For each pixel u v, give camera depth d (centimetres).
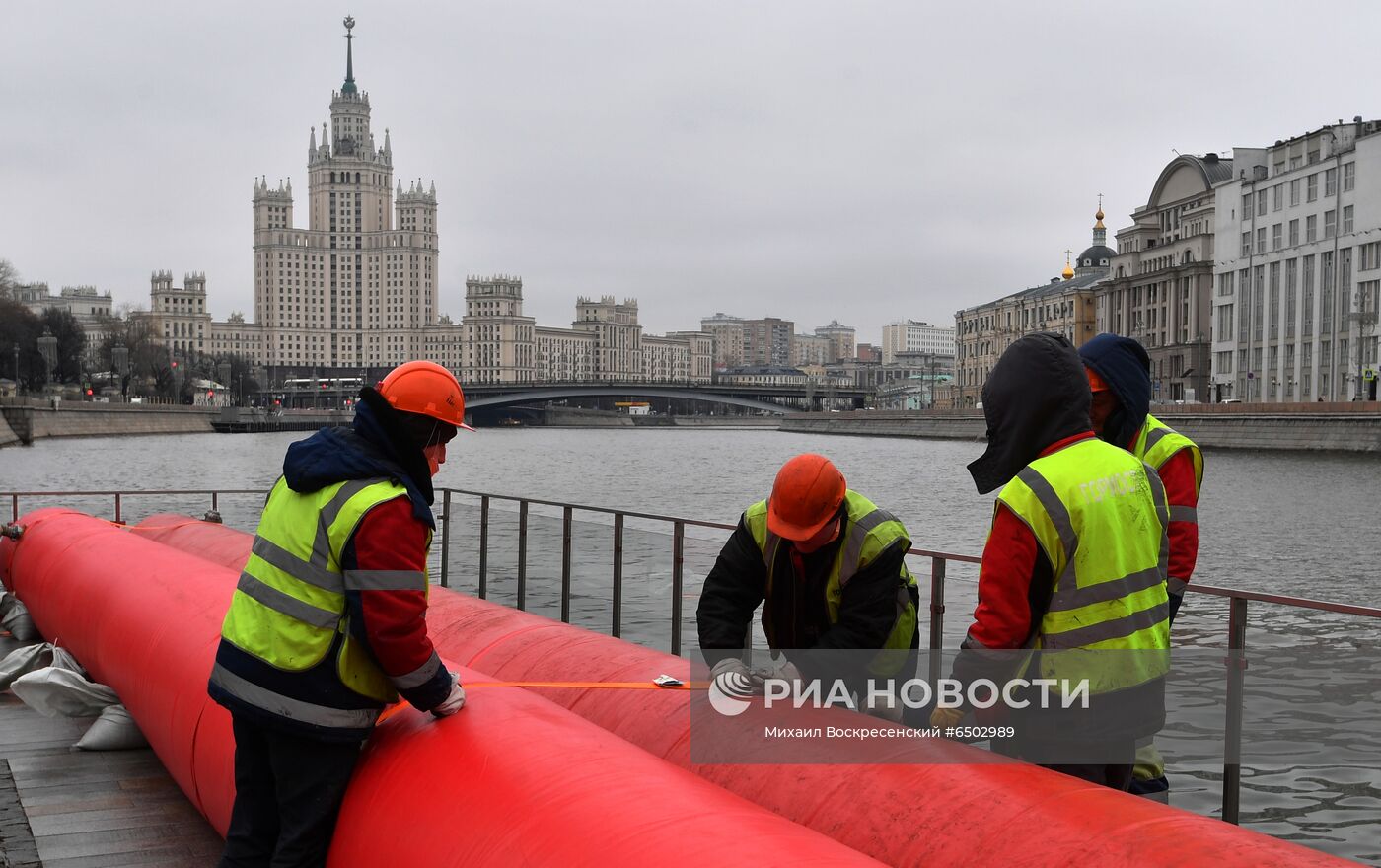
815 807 318
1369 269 7331
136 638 550
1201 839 257
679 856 259
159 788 534
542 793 294
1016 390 328
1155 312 10869
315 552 316
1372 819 387
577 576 786
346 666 322
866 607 379
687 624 663
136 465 5894
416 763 323
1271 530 2883
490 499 922
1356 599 1889
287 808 331
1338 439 6228
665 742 374
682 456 8662
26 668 715
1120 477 319
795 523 372
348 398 18888
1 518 1218
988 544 319
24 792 526
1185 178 10769
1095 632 312
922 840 289
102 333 17988
